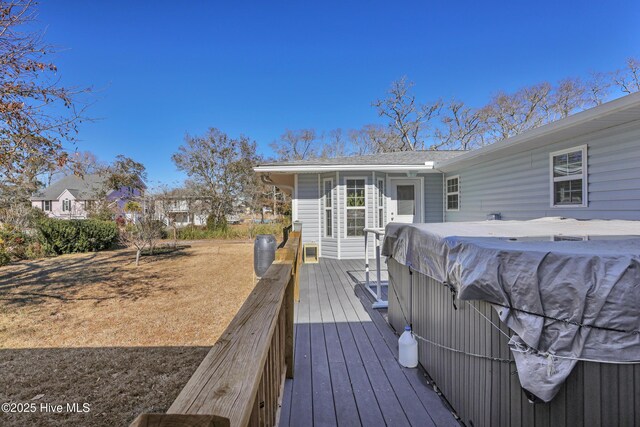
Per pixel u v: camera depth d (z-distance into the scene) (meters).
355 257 8.43
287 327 2.53
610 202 4.21
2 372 3.17
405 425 1.97
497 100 21.39
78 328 4.37
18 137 4.92
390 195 9.05
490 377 1.64
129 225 11.17
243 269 8.53
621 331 1.25
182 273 8.02
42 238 10.79
